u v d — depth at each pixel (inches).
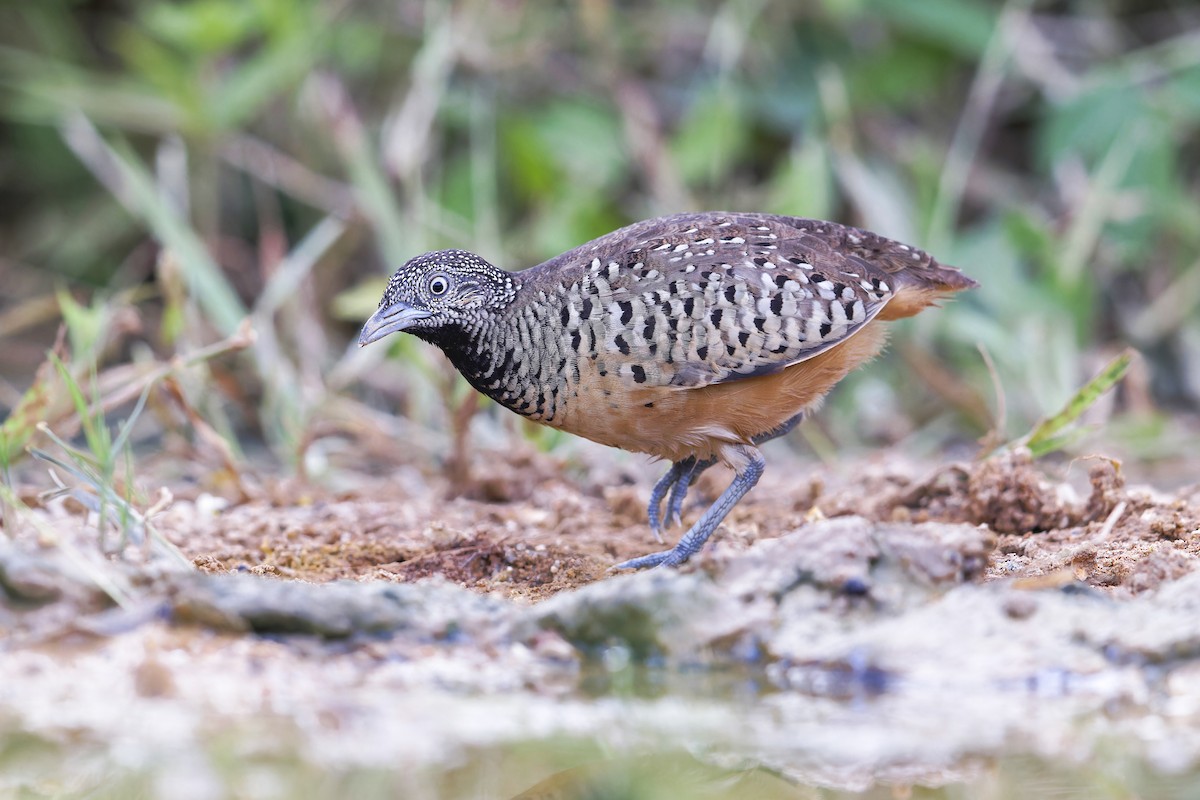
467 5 689.6
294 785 252.4
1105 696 284.7
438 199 692.7
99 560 309.4
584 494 478.3
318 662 296.5
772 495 465.1
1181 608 298.2
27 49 763.4
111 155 676.1
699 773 269.0
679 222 378.0
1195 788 251.4
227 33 660.7
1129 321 711.7
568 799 257.1
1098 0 735.7
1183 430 652.1
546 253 676.7
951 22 698.2
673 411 367.6
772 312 361.7
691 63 744.3
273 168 701.9
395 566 373.1
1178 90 687.7
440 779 260.1
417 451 565.0
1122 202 678.5
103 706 276.7
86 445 597.9
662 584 304.7
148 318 705.6
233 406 655.8
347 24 724.7
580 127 700.0
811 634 300.0
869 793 258.5
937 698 286.4
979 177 728.3
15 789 251.4
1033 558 367.2
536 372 368.5
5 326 632.4
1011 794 253.0
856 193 677.9
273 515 430.6
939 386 634.8
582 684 297.6
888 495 427.5
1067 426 480.7
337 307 652.7
